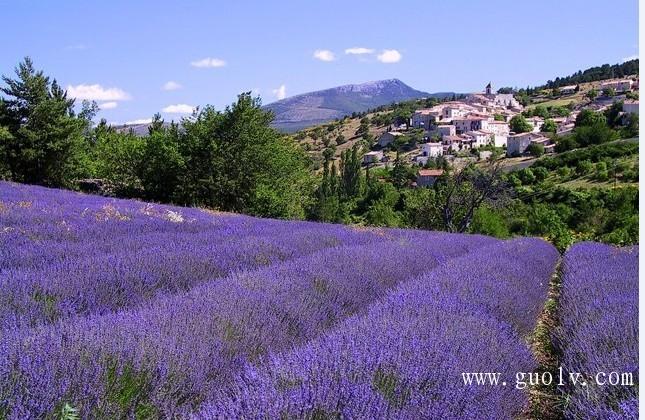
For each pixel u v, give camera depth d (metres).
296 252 8.09
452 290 5.98
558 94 176.88
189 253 6.44
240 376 3.09
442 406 2.86
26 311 4.03
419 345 3.56
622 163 57.69
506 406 3.44
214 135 28.36
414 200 34.00
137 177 28.80
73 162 30.94
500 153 99.75
